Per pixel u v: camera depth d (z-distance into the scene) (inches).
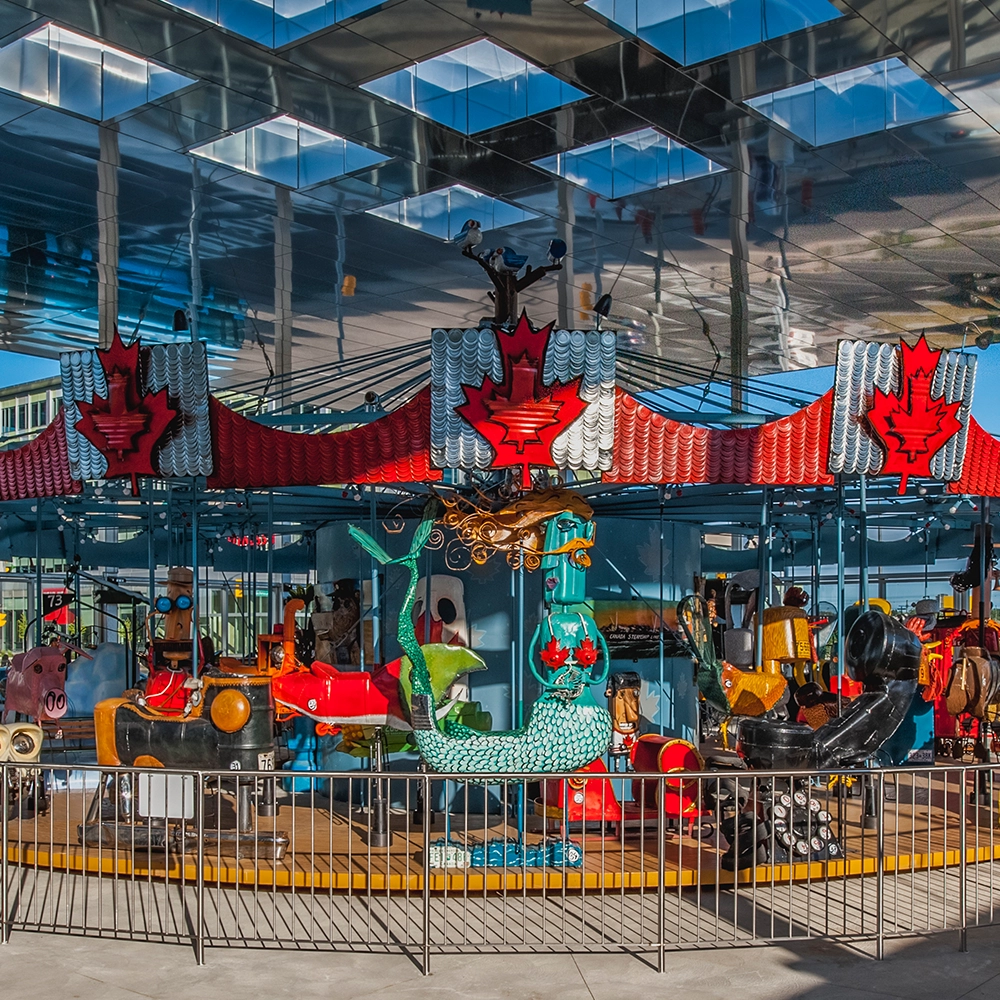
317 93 468.1
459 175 551.8
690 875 367.6
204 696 401.7
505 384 362.6
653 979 286.4
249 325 796.6
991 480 444.8
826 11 405.7
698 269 684.7
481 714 465.7
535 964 296.8
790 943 314.7
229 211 582.2
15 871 383.9
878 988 279.7
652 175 554.6
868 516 757.9
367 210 585.6
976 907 327.6
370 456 378.9
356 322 790.5
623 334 847.1
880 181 549.0
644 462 376.8
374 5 402.0
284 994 274.8
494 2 399.5
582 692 373.4
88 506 664.4
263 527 775.1
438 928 318.0
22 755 453.7
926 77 457.7
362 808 461.4
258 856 368.8
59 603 653.3
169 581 487.2
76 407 406.6
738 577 592.7
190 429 390.0
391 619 500.1
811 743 387.5
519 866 372.2
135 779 327.6
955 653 598.2
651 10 412.5
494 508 415.5
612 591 503.5
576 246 645.9
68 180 543.5
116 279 692.1
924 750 546.0
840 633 434.3
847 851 400.2
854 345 391.9
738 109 483.5
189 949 306.7
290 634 440.1
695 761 417.1
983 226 607.8
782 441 393.4
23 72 443.8
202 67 444.1
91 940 314.0
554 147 524.1
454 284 708.0
